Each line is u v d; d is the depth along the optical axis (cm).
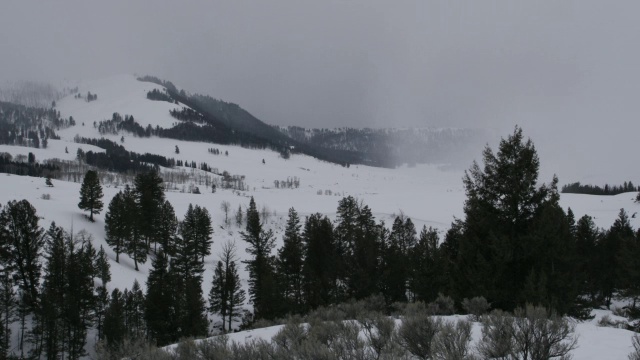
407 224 5625
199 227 5938
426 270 2819
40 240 4034
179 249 5416
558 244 1388
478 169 1612
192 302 3572
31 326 3772
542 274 1292
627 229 4584
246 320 4131
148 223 6475
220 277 4212
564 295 1366
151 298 3625
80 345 3456
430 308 1238
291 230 5125
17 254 3847
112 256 5994
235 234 8625
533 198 1524
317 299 3162
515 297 1394
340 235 4766
